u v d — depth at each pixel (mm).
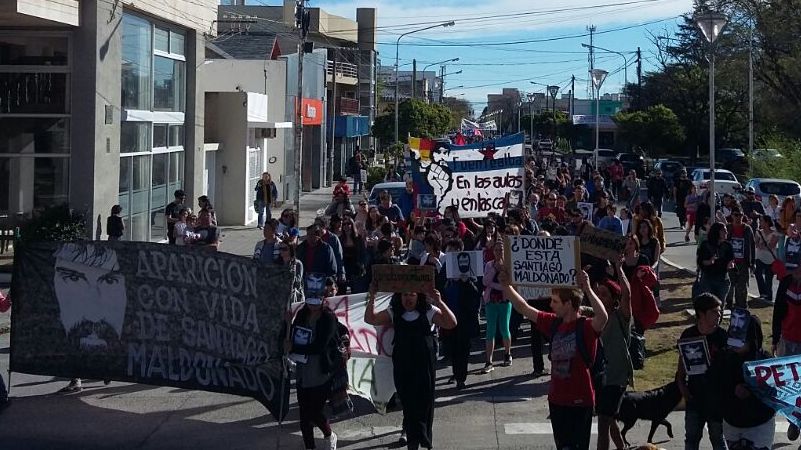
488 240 14047
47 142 22891
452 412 11188
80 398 11742
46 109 22797
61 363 10602
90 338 10562
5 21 21453
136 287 10523
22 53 22781
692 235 32750
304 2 30609
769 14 44594
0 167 23078
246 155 34375
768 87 49875
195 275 10391
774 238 18719
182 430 10445
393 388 10727
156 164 27188
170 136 28359
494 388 12328
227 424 10695
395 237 15930
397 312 9188
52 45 22672
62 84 22766
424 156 19781
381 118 67438
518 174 19750
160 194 27578
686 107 64250
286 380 10070
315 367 9250
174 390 12164
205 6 29750
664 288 20281
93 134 22547
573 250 8695
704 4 43125
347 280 16312
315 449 9539
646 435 10156
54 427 10492
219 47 46094
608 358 9219
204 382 10336
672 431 10062
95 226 22688
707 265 15070
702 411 8250
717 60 47938
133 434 10273
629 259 11625
